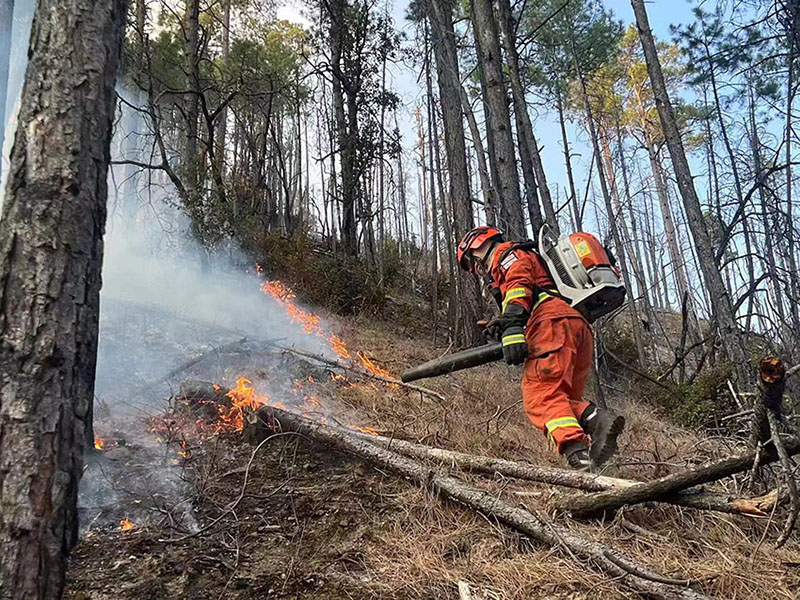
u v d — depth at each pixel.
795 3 8.13
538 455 4.04
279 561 2.70
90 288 2.14
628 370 9.97
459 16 12.52
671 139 7.54
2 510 1.82
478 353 3.55
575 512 2.95
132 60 11.72
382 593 2.46
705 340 8.58
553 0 13.77
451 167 10.00
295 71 16.25
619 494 2.84
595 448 3.25
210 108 15.70
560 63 14.22
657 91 7.66
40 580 1.84
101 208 2.23
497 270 3.71
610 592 2.40
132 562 2.62
